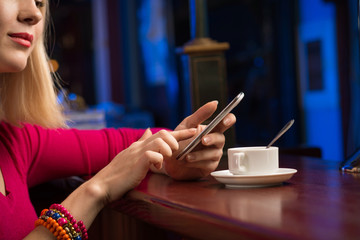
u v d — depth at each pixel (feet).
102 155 4.66
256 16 18.42
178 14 22.90
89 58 25.64
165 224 2.58
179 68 22.75
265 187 2.92
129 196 3.04
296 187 2.85
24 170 4.11
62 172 4.52
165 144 3.23
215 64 5.31
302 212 2.15
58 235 3.14
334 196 2.51
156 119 23.80
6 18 3.31
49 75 4.34
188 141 3.54
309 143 16.65
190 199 2.61
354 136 14.15
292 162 4.29
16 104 4.24
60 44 24.76
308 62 16.26
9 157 3.96
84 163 4.58
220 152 3.49
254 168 3.00
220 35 19.92
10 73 4.20
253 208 2.27
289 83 17.07
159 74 23.56
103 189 3.22
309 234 1.78
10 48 3.36
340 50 14.35
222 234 2.07
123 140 4.79
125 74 25.13
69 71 25.26
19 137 4.23
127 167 3.21
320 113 16.02
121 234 4.59
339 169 3.53
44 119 4.37
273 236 1.82
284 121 17.43
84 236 3.23
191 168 3.43
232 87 19.88
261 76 18.53
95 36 25.48
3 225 3.41
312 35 15.84
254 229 1.91
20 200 3.74
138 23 24.93
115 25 25.18
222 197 2.62
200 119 3.59
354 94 14.08
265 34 18.12
